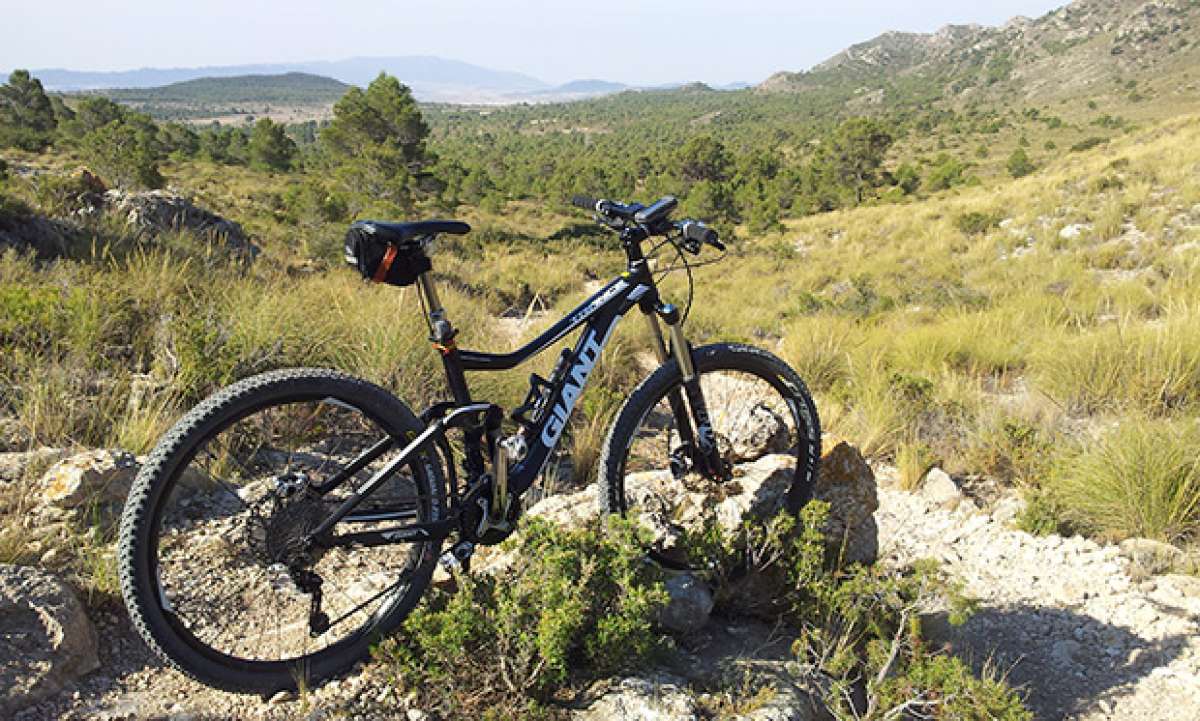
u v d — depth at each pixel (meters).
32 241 8.79
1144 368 7.05
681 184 89.25
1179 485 4.75
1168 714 3.06
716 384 4.00
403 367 5.71
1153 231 16.91
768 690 2.65
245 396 2.24
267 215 36.00
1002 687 2.85
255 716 2.30
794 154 160.50
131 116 85.44
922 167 96.12
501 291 17.73
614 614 2.62
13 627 2.30
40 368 4.58
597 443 5.26
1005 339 9.34
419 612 2.54
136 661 2.45
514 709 2.42
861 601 3.13
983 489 5.57
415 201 48.97
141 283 6.60
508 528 2.72
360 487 2.47
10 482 3.24
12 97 77.44
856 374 7.82
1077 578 4.15
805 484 3.44
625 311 3.00
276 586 2.84
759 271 24.12
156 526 2.16
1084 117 171.88
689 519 3.36
